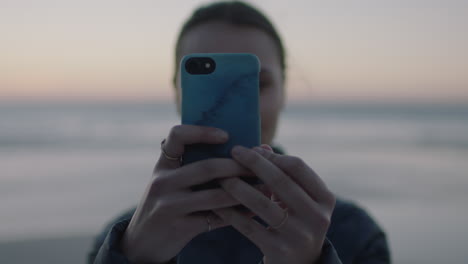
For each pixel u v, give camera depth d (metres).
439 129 45.75
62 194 12.66
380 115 75.62
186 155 1.09
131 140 31.12
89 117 61.50
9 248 6.70
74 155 22.98
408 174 17.53
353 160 22.09
